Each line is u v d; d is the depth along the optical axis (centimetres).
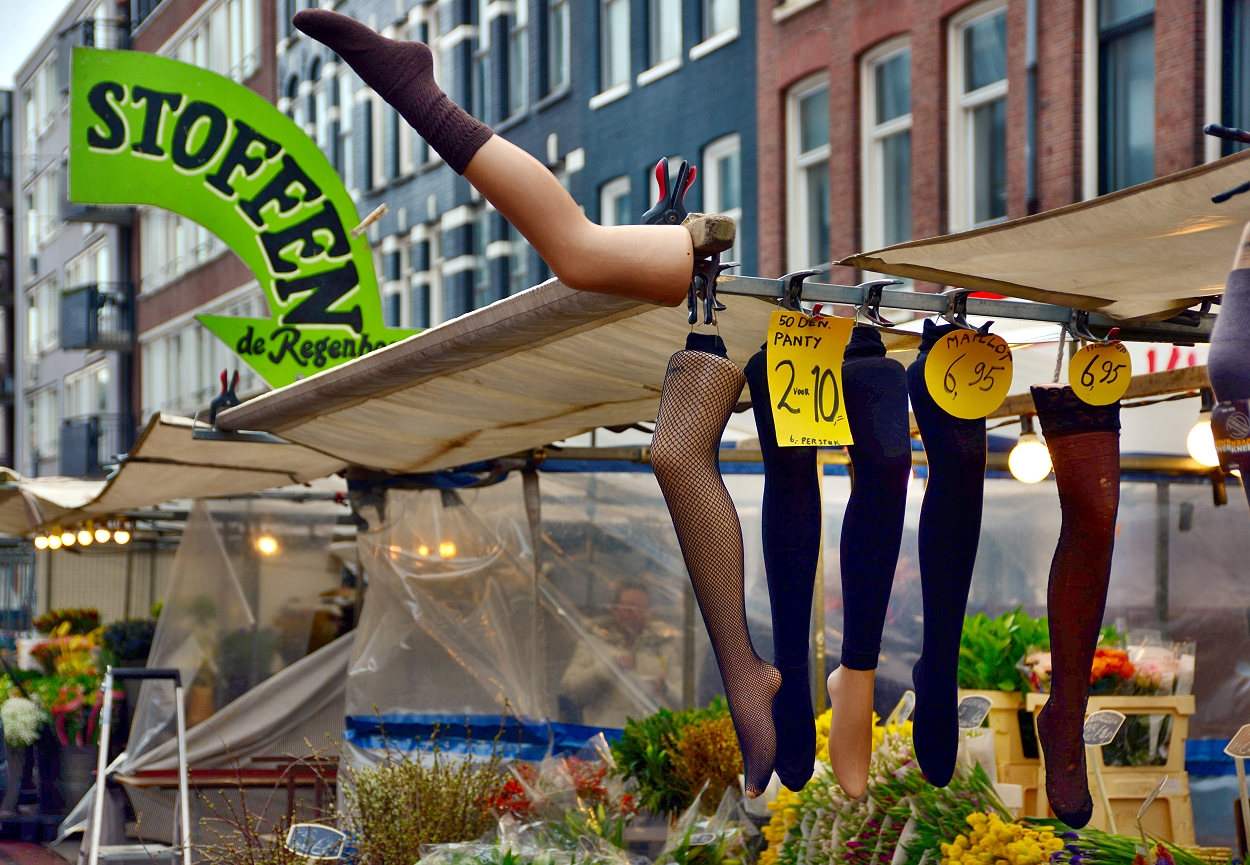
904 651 626
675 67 1359
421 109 186
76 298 2827
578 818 455
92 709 952
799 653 239
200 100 779
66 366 3272
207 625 850
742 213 1272
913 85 1070
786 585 240
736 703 213
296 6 2259
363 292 793
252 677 848
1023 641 434
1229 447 160
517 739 673
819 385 242
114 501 812
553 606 688
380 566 695
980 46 1030
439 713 684
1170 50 847
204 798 597
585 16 1508
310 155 791
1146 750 437
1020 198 967
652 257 197
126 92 773
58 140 3247
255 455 615
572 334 342
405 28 1936
